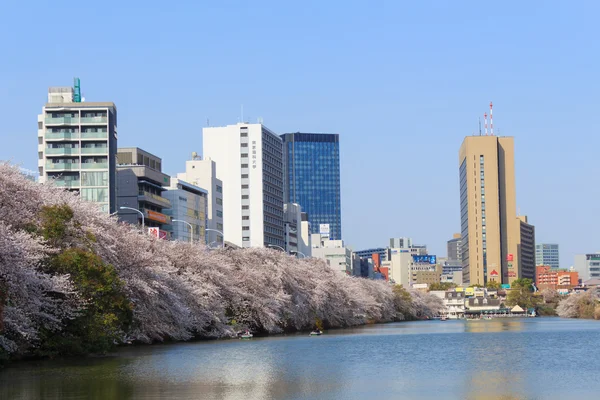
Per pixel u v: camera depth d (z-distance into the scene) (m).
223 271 158.12
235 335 154.50
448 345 135.50
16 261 86.38
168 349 117.38
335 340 149.50
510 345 136.50
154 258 123.62
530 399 66.69
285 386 74.31
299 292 189.12
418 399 66.38
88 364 91.94
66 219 102.31
